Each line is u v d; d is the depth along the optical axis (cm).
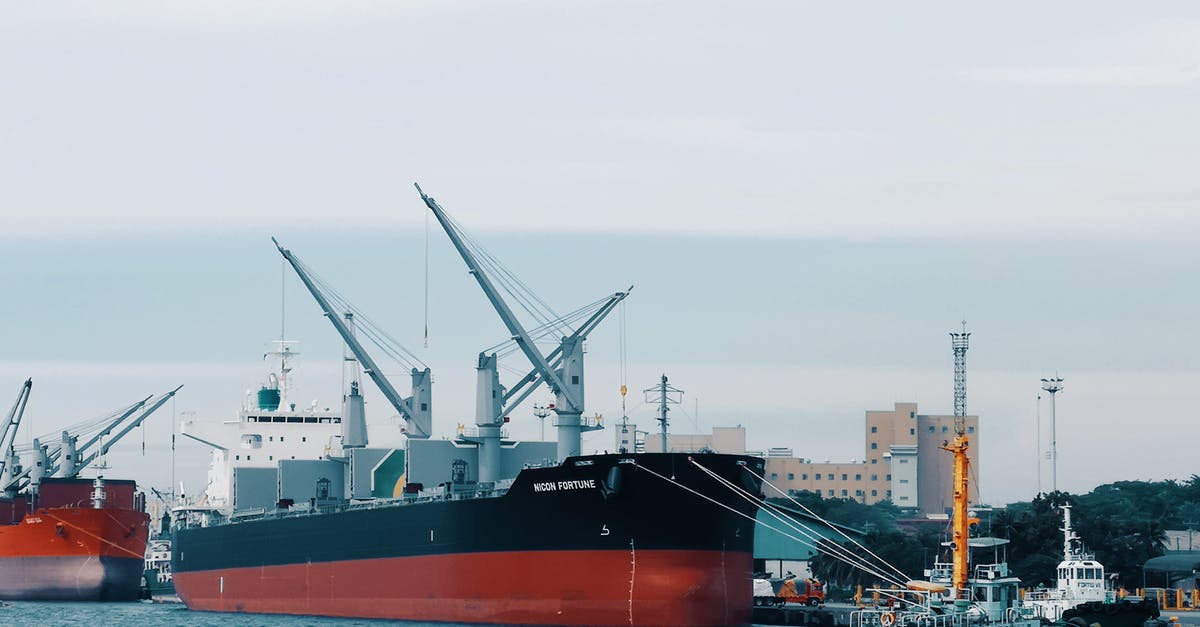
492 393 12606
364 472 13950
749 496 10419
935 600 9444
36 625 12550
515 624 10794
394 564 11862
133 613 14238
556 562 10512
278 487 14562
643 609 10219
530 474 10544
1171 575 14912
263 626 11694
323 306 13875
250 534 13862
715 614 10294
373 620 12100
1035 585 13450
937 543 14962
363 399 14088
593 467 10100
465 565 11125
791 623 11806
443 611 11344
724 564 10331
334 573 12619
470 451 13125
